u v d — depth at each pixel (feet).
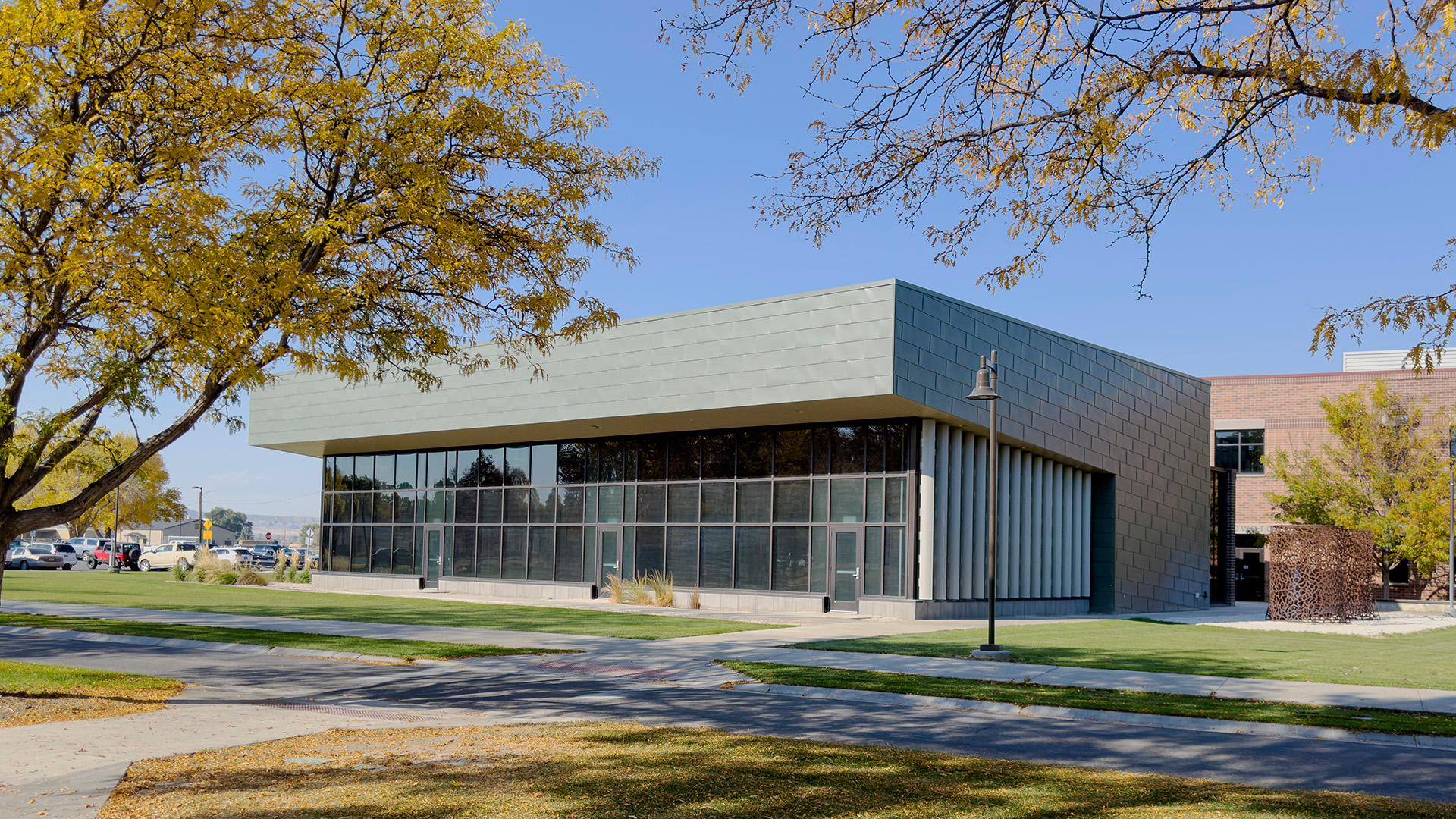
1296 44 23.88
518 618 79.36
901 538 88.58
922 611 86.28
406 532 132.57
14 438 36.14
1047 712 38.32
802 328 85.25
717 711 38.11
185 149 36.14
